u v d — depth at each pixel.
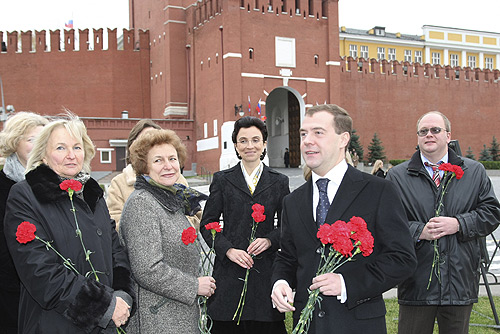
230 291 4.36
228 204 4.55
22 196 2.98
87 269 3.04
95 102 39.34
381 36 55.31
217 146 33.22
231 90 31.81
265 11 33.28
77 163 3.26
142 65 40.25
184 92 37.28
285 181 4.66
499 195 20.86
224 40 32.19
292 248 3.31
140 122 4.70
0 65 39.44
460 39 58.22
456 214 4.11
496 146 42.56
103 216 3.28
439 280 3.97
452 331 4.12
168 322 3.32
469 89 42.97
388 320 5.76
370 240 2.65
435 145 4.22
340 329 2.90
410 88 40.69
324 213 3.12
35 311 2.98
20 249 2.82
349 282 2.82
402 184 4.32
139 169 3.52
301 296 3.07
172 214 3.48
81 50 39.44
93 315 2.83
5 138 3.68
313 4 35.09
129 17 44.59
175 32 37.12
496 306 6.39
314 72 34.91
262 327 4.45
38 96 39.25
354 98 38.66
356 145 36.47
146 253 3.21
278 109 40.28
